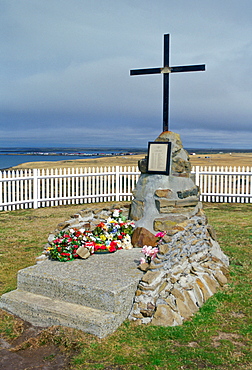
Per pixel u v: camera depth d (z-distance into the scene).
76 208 14.45
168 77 6.93
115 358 3.82
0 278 6.28
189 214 6.42
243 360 3.76
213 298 5.38
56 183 15.03
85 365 3.71
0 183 13.48
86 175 15.58
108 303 4.52
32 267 5.52
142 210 6.59
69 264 5.63
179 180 6.55
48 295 5.05
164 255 5.11
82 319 4.35
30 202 14.48
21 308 4.87
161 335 4.31
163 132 6.84
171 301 4.86
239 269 6.64
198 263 6.01
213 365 3.67
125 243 6.44
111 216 7.14
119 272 5.20
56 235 6.44
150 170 6.65
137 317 4.66
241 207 14.88
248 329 4.48
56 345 4.12
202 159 44.19
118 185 16.31
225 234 9.63
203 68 6.71
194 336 4.30
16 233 9.96
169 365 3.67
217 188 16.38
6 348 4.11
